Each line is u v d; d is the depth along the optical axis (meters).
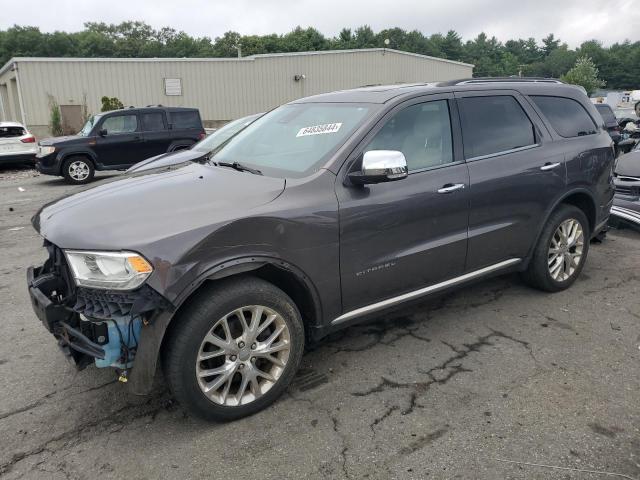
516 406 3.06
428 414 3.00
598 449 2.68
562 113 4.62
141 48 98.06
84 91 26.03
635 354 3.65
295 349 3.11
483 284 4.98
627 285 4.95
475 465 2.58
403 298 3.58
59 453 2.74
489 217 3.92
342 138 3.37
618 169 6.58
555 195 4.37
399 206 3.36
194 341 2.72
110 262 2.58
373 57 32.88
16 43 88.75
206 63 28.53
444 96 3.83
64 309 2.74
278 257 2.91
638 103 15.61
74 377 3.49
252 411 3.01
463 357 3.64
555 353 3.67
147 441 2.82
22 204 10.20
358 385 3.32
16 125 16.00
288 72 30.78
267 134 3.99
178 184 3.24
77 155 12.98
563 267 4.71
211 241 2.69
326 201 3.09
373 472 2.56
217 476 2.56
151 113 13.52
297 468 2.60
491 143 4.01
